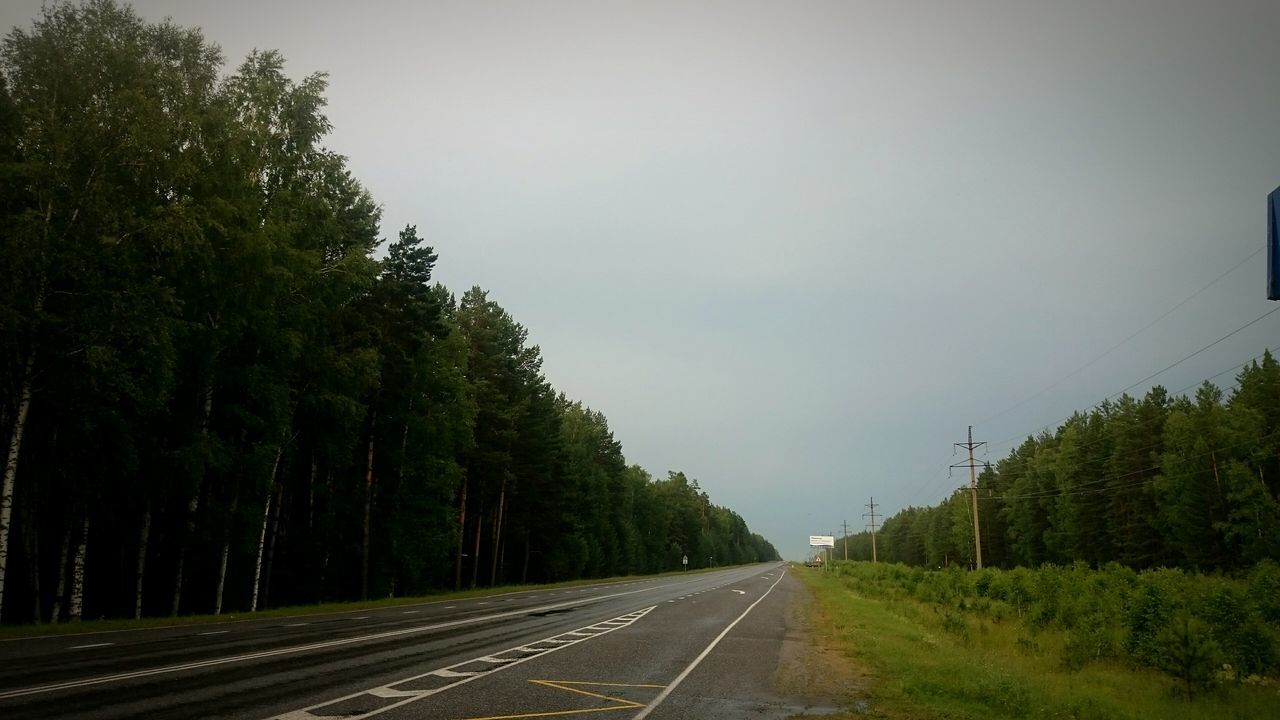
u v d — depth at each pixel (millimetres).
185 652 12625
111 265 20000
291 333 27312
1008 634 21422
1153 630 15836
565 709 8953
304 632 16859
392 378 37281
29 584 25781
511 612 25312
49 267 19375
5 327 18234
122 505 26984
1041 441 100500
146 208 21766
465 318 51906
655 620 22859
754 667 13234
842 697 10391
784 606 31312
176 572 26797
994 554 100500
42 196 19750
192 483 24859
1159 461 63094
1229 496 49844
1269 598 19672
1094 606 21734
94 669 10492
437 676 10984
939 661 13938
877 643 16719
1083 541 71250
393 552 38219
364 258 29781
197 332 24891
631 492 96125
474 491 53344
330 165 28750
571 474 67562
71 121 20547
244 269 24797
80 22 20906
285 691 9273
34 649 12789
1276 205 9727
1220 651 12688
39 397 21844
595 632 18656
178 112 22688
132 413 24297
